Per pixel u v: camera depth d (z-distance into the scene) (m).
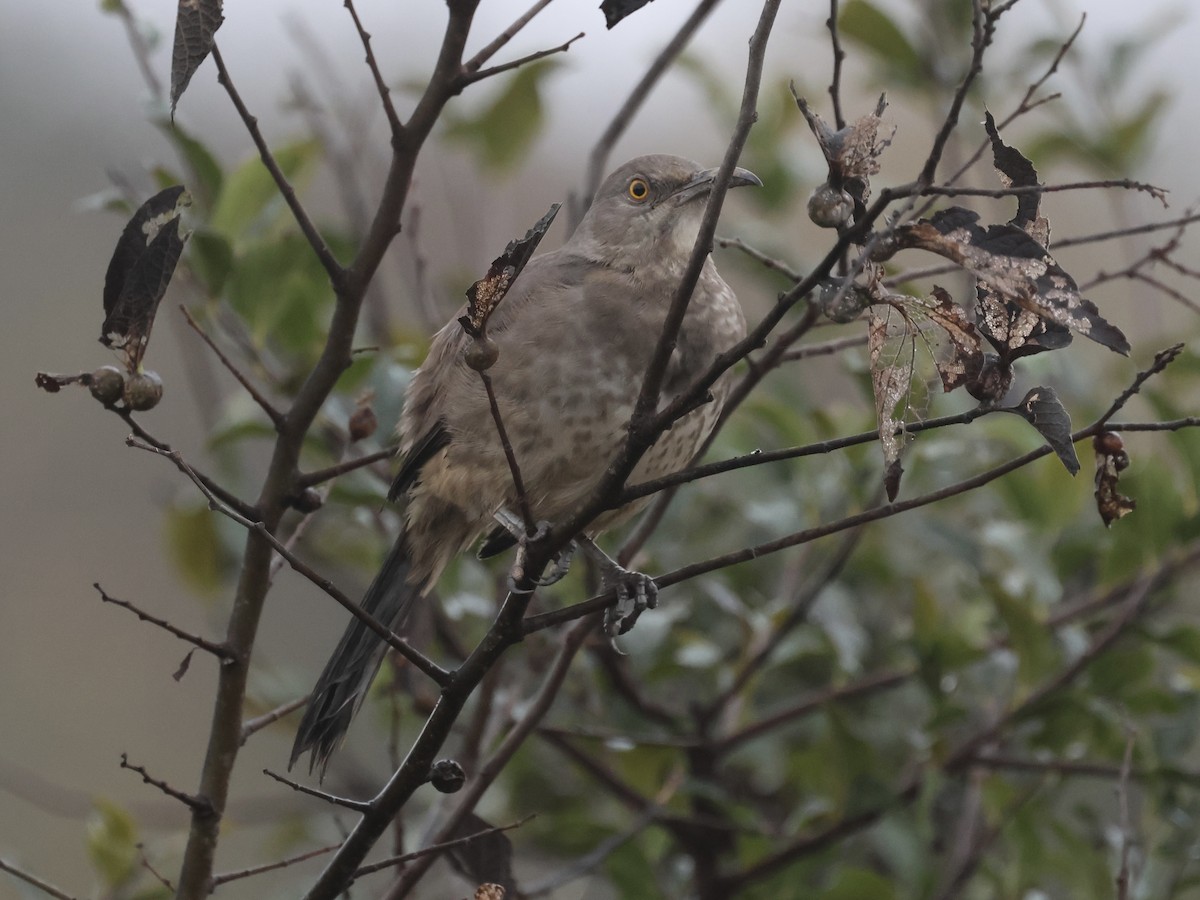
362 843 4.80
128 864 7.11
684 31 7.40
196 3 4.56
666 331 4.43
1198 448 7.12
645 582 6.27
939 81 8.34
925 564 8.29
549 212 4.10
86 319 12.55
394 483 6.92
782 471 7.93
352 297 5.30
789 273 5.88
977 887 7.55
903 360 4.15
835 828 7.13
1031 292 3.96
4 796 10.90
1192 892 7.93
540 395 6.53
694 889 7.61
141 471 12.23
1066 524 7.53
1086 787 8.01
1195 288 10.32
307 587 11.53
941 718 7.04
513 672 8.34
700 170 7.07
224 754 5.22
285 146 7.56
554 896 8.54
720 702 7.42
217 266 7.22
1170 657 7.95
